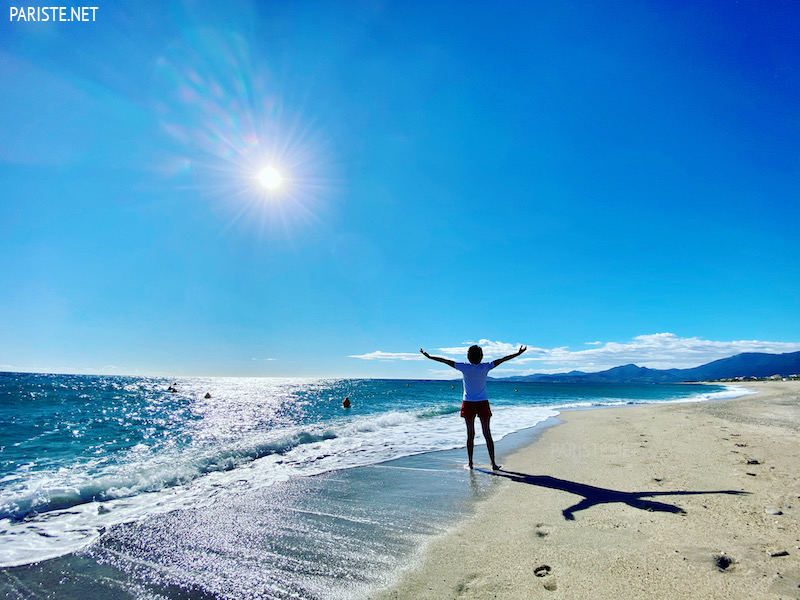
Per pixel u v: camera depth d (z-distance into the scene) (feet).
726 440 24.47
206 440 34.24
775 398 70.44
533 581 8.44
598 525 11.46
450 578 8.80
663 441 25.45
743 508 12.11
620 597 7.54
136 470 19.92
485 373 20.57
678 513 12.00
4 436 36.45
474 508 13.80
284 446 27.48
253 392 155.84
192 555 10.33
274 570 9.39
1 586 8.74
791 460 18.26
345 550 10.48
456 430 36.65
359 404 84.53
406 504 14.46
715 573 8.27
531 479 17.44
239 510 13.99
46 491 15.87
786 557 8.79
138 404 85.61
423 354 21.38
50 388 126.72
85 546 10.95
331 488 16.81
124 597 8.24
